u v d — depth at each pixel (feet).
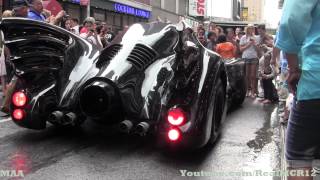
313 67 6.88
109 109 13.96
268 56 28.66
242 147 16.43
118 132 17.42
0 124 19.13
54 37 15.76
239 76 24.89
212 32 33.68
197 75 14.44
